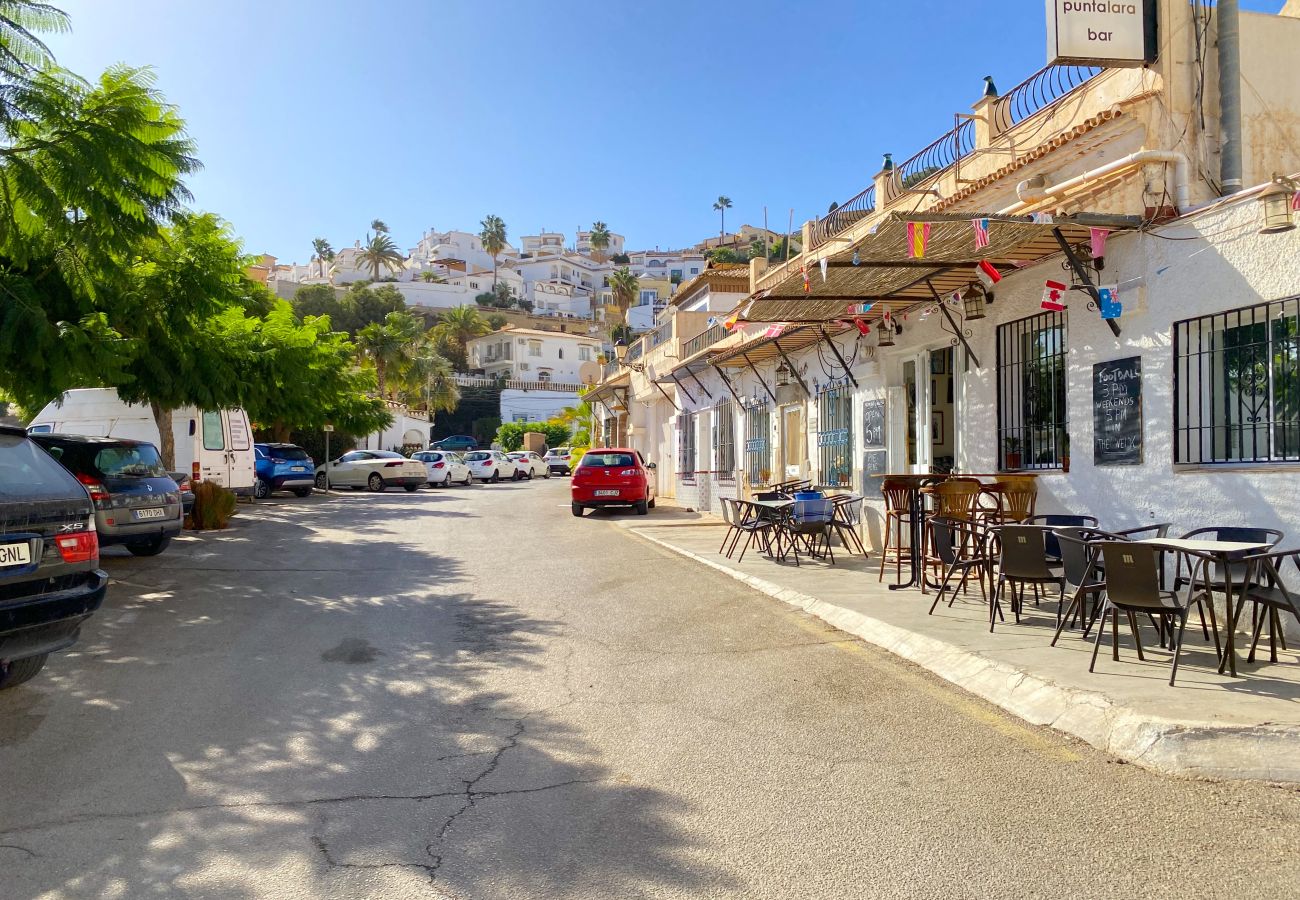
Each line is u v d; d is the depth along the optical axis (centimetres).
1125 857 363
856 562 1179
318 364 2503
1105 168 793
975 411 1028
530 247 16438
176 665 693
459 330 8381
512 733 536
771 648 743
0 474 566
